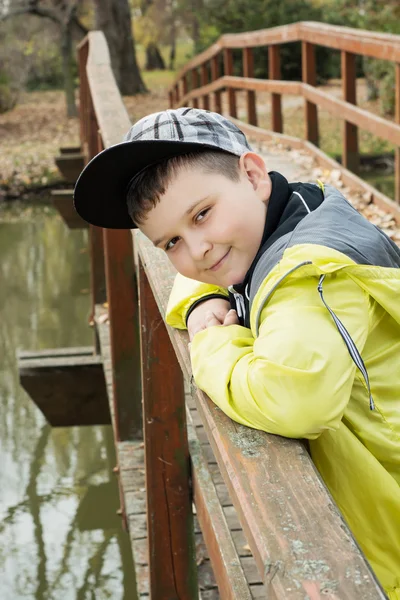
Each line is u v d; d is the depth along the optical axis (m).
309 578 1.10
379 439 1.71
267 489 1.32
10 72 26.81
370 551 1.80
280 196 1.83
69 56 25.12
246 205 1.78
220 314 2.01
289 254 1.63
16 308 11.41
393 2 18.88
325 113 19.16
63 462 7.64
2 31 26.45
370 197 6.38
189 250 1.80
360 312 1.61
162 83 33.66
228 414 1.59
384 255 1.71
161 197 1.78
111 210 2.00
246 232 1.78
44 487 7.23
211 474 3.27
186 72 16.55
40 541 6.47
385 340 1.73
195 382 1.74
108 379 5.50
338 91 21.48
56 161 11.03
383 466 1.75
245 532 1.29
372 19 19.00
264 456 1.44
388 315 1.72
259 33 10.17
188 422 3.52
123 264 4.57
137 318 4.62
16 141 21.48
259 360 1.54
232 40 11.56
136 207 1.85
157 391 3.00
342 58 7.57
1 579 5.95
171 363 2.97
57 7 25.19
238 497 1.33
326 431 1.71
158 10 34.19
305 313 1.56
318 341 1.52
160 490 3.08
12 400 8.88
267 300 1.63
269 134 9.08
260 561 1.18
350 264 1.58
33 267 13.17
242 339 1.72
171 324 2.14
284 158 8.02
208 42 24.67
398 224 5.85
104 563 6.16
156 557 3.14
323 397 1.49
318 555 1.15
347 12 22.06
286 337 1.53
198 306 2.05
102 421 6.02
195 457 3.08
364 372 1.54
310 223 1.72
